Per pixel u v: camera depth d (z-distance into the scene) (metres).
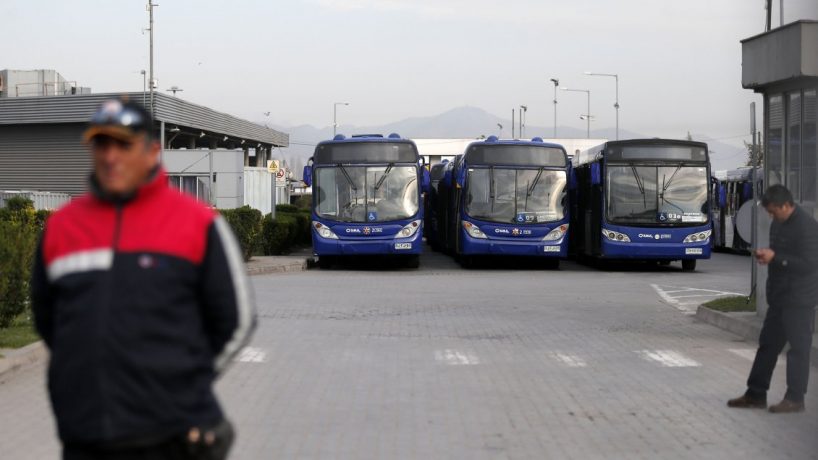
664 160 31.53
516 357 13.65
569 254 38.69
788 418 9.53
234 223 30.80
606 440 8.57
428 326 17.27
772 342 9.86
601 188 31.73
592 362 13.20
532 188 32.06
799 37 14.36
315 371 12.27
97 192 4.11
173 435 4.03
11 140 50.75
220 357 4.30
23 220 21.92
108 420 3.92
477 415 9.65
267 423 9.16
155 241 4.07
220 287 4.17
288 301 21.22
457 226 33.53
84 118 48.62
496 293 23.66
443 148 90.69
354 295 22.81
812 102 15.16
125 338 3.95
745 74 16.33
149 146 4.16
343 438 8.57
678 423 9.30
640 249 31.19
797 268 9.59
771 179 16.50
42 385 10.88
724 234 48.09
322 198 31.53
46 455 7.84
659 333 16.41
